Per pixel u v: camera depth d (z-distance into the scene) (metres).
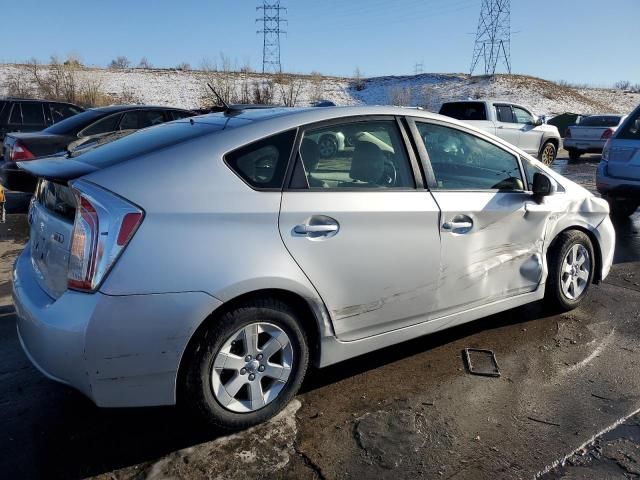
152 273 2.39
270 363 2.78
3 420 2.86
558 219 4.08
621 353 3.69
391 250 3.07
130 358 2.39
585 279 4.39
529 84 48.56
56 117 11.75
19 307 2.71
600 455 2.63
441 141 3.50
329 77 49.75
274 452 2.62
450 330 4.03
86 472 2.46
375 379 3.31
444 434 2.77
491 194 3.61
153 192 2.49
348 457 2.59
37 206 2.98
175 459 2.56
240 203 2.62
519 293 3.89
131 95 34.09
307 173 2.87
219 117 3.23
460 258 3.42
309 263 2.77
